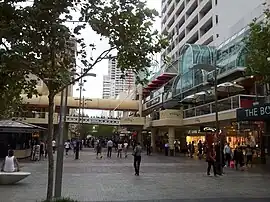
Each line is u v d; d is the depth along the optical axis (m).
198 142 37.03
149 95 54.47
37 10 6.34
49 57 7.24
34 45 6.59
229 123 29.67
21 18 6.36
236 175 17.39
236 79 28.27
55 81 7.32
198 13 54.59
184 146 44.56
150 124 43.25
